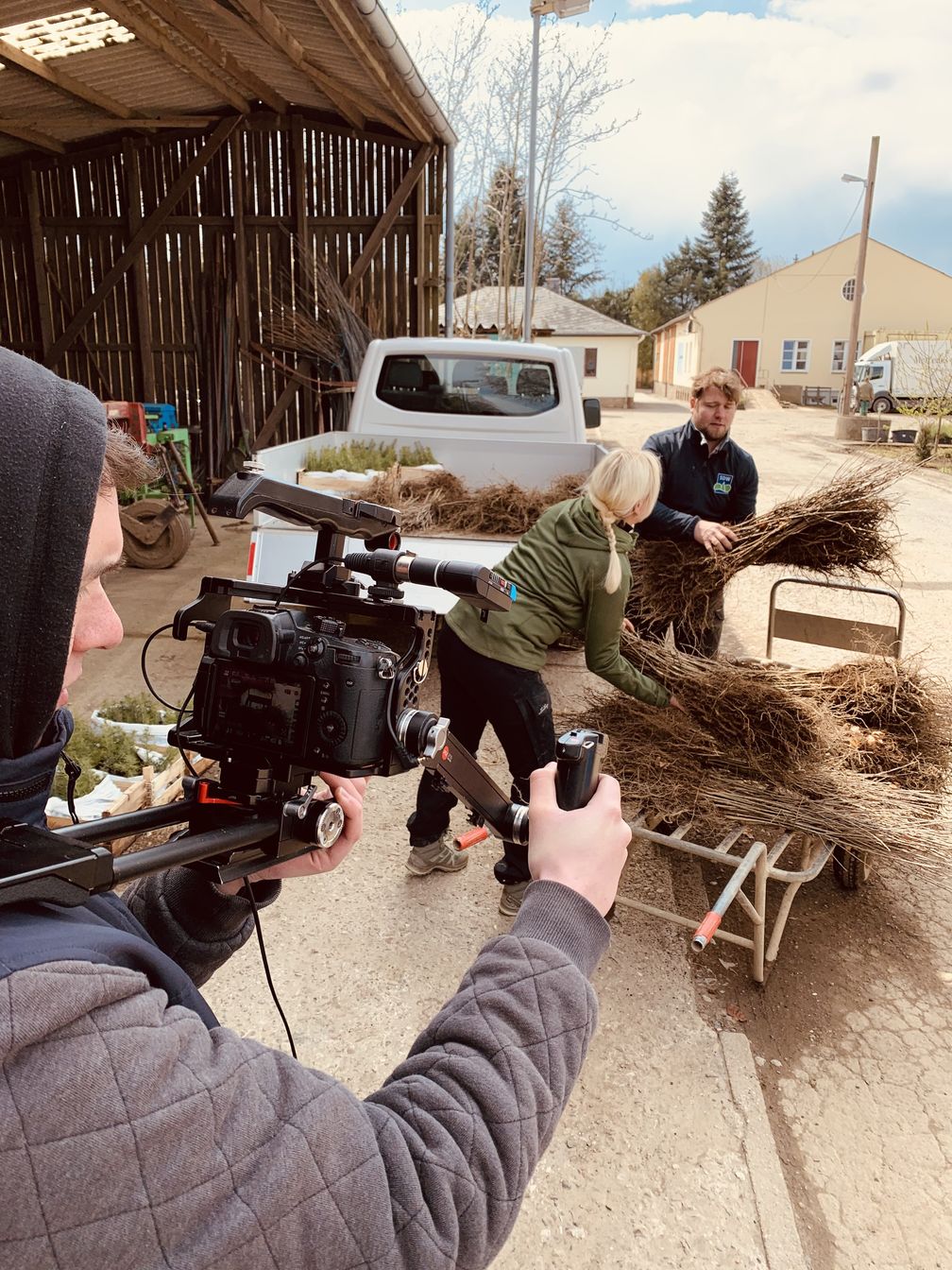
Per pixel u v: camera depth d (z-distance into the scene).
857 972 3.01
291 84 9.40
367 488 5.52
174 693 4.96
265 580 4.66
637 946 3.10
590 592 2.85
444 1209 0.65
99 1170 0.52
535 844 0.89
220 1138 0.57
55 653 0.62
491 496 5.70
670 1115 2.40
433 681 5.34
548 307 39.66
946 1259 2.05
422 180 10.60
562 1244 2.06
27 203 10.53
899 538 3.85
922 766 3.23
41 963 0.55
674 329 51.47
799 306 44.25
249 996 2.79
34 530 0.60
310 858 1.04
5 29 7.49
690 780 3.02
